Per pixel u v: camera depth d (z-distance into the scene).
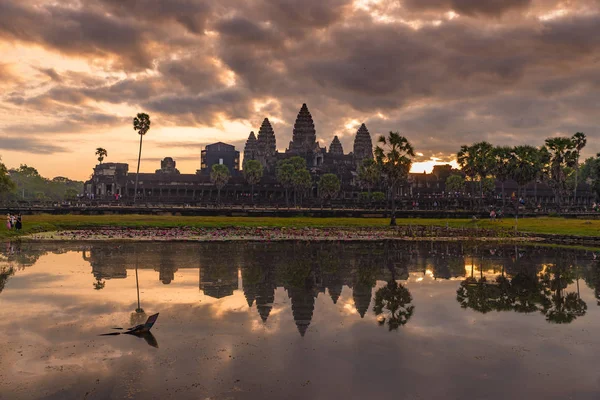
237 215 79.50
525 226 59.09
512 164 100.50
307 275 24.08
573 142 101.81
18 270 24.19
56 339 13.19
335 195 151.38
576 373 11.15
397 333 14.14
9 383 10.26
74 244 36.78
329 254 32.84
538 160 101.12
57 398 9.60
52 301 17.58
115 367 11.21
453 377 10.84
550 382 10.61
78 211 76.44
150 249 34.09
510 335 14.07
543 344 13.23
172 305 17.25
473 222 68.44
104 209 77.31
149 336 13.55
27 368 11.09
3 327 14.26
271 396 9.77
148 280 21.97
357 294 19.67
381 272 25.38
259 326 14.70
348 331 14.30
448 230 52.56
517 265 28.50
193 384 10.30
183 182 154.12
